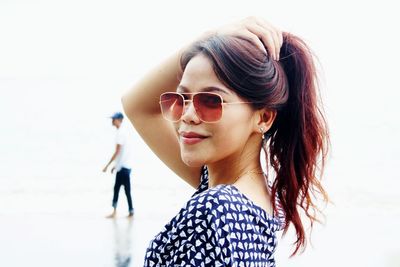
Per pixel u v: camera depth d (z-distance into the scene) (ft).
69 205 36.65
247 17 3.91
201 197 3.45
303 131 4.09
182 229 3.44
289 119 4.13
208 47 3.67
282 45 4.06
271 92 3.74
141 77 5.08
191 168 4.93
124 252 22.68
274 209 4.15
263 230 3.71
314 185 4.30
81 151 68.49
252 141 3.98
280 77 3.85
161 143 5.01
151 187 44.09
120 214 32.99
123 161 31.91
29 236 26.07
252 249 3.57
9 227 28.35
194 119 3.69
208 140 3.70
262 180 4.10
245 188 3.85
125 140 31.81
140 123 5.04
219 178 4.09
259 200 3.92
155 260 3.60
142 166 53.42
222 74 3.60
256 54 3.67
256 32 3.82
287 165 4.15
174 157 4.99
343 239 25.43
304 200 4.27
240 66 3.60
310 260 21.25
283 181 4.19
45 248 23.53
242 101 3.68
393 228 28.22
